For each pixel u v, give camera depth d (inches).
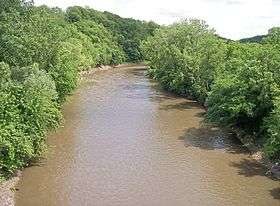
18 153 1472.7
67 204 1321.4
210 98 2178.9
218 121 2039.9
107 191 1422.2
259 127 1950.1
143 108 2723.9
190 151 1846.7
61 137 2016.5
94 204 1327.5
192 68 3093.0
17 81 1710.1
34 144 1598.2
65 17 5885.8
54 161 1684.3
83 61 4215.1
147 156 1769.2
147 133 2121.1
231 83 1963.6
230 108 1893.5
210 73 2783.0
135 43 6560.0
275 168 1627.7
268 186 1483.8
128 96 3166.8
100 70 5162.4
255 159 1753.2
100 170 1601.9
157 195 1401.3
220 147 1908.2
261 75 1888.5
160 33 4079.7
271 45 2329.0
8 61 1995.6
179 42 3390.7
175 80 3206.2
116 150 1839.3
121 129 2188.7
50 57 2253.9
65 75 2373.3
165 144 1941.4
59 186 1449.3
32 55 2103.8
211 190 1446.9
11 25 2075.5
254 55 2080.5
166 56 3425.2
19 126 1485.0
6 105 1478.8
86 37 5113.2
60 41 2335.1
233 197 1396.4
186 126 2269.9
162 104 2869.1
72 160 1700.3
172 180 1525.6
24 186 1445.6
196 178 1547.7
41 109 1584.6
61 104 2615.7
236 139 2033.7
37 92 1584.6
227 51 2817.4
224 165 1683.1
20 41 2043.6
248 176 1571.1
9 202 1309.1
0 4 2094.0
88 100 2965.1
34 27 2198.6
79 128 2186.3
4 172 1460.4
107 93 3284.9
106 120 2377.0
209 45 2849.4
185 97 3147.1
